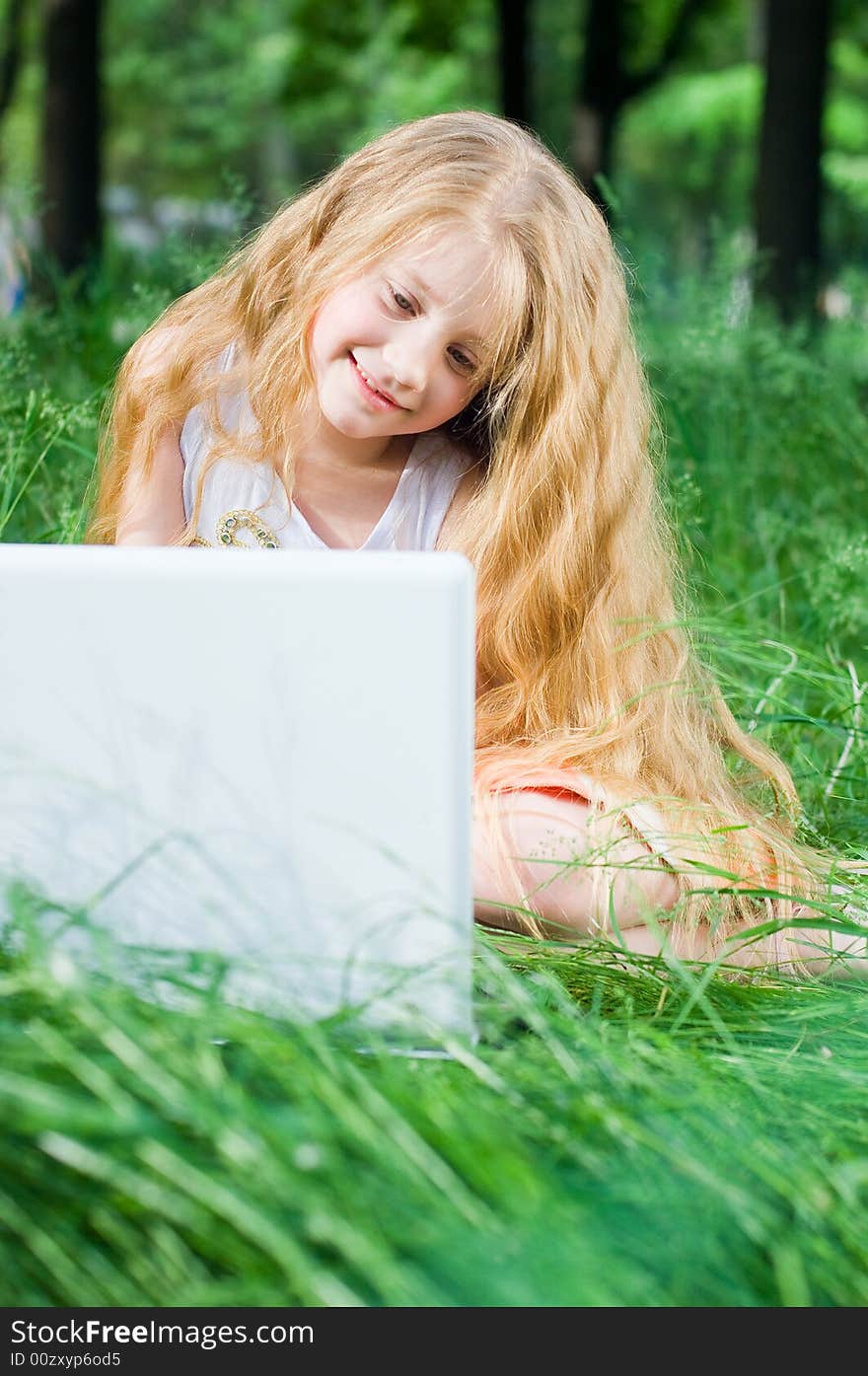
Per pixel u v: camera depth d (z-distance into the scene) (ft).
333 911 4.42
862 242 39.37
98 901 4.31
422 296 6.08
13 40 39.91
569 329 6.47
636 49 36.06
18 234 11.76
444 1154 3.66
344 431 6.35
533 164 6.56
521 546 6.70
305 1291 3.25
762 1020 4.97
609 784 5.74
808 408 10.78
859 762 7.11
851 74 47.50
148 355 7.06
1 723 4.40
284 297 6.85
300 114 57.00
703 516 9.27
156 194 65.82
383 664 4.26
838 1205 3.85
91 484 7.45
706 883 5.66
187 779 4.38
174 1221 3.49
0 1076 3.46
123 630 4.30
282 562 4.24
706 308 11.27
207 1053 3.65
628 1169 3.78
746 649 7.73
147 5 59.36
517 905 5.51
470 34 45.42
